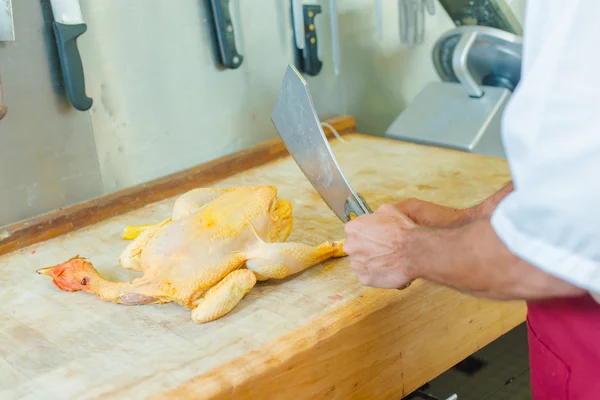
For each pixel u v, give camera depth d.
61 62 1.40
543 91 0.59
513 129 0.62
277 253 1.12
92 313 1.11
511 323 1.29
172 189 1.61
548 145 0.59
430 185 1.56
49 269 1.19
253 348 0.98
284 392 0.97
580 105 0.57
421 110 1.86
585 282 0.60
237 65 1.69
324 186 1.22
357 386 1.07
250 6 1.70
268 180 1.66
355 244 0.90
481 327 1.23
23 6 1.35
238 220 1.14
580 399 0.85
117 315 1.10
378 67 2.08
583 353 0.83
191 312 1.08
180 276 1.08
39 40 1.39
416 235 0.83
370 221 0.89
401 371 1.12
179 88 1.63
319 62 1.86
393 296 1.08
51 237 1.42
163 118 1.62
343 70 1.98
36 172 1.45
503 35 1.63
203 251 1.09
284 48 1.81
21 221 1.42
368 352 1.07
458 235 0.77
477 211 1.07
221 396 0.90
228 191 1.29
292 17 1.79
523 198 0.61
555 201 0.59
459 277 0.76
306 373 0.99
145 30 1.54
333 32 1.86
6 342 1.04
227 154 1.77
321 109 1.96
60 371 0.96
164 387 0.91
